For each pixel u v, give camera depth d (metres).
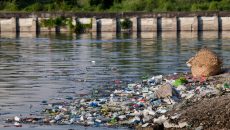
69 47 81.19
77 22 114.69
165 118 32.59
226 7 124.12
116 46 81.94
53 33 112.50
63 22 115.56
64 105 38.22
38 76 51.81
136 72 53.66
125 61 62.66
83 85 46.41
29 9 127.56
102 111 35.94
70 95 42.00
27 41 92.81
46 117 35.00
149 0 128.12
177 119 31.75
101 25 114.12
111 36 103.50
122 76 51.06
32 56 69.00
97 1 129.88
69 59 65.44
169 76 49.41
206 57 47.62
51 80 49.31
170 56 67.25
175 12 112.94
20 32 115.06
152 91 41.62
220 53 70.00
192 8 124.50
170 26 113.12
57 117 34.78
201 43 85.44
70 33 112.25
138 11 119.06
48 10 127.69
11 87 45.88
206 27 113.06
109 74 52.53
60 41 92.56
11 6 128.88
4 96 41.94
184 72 52.66
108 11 123.31
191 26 112.94
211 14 112.88
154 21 112.88
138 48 78.19
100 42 89.69
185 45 82.25
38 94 42.62
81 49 77.81
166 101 37.66
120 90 43.09
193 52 71.75
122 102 38.12
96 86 45.75
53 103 39.06
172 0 128.50
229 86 40.19
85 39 96.50
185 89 41.59
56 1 130.75
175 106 35.31
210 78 46.53
